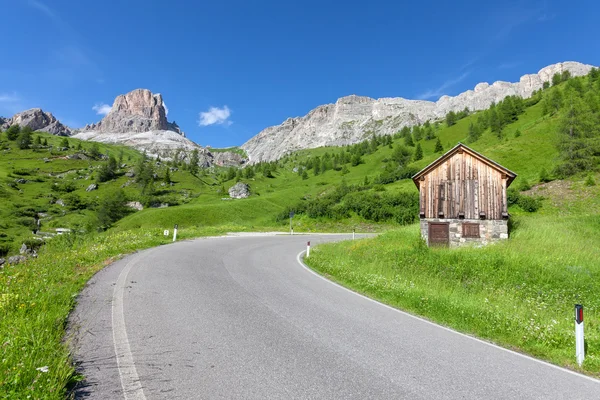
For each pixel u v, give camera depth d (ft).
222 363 15.60
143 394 12.52
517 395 14.15
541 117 355.36
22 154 542.16
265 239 97.91
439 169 79.20
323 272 45.88
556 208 135.64
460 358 18.04
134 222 249.75
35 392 11.44
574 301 36.70
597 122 199.72
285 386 13.74
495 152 247.09
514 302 33.30
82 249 49.93
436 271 48.85
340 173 495.82
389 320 24.52
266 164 640.17
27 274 29.35
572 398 14.16
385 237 90.27
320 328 21.50
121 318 20.80
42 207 325.01
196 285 31.12
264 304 26.40
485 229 73.87
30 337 15.46
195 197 422.41
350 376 15.01
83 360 15.03
